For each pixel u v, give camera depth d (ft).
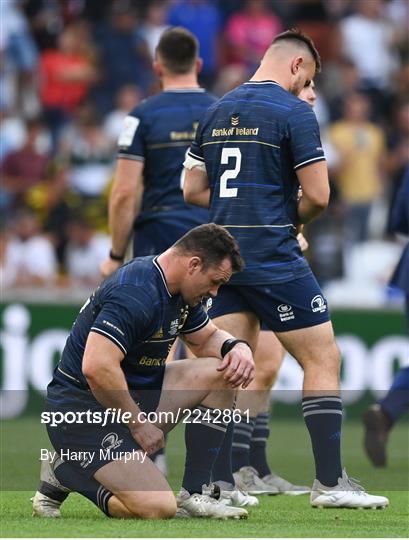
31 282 147.43
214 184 65.98
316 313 64.23
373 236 167.84
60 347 130.82
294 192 65.31
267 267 63.98
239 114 65.10
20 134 170.81
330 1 195.52
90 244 151.33
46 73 176.45
